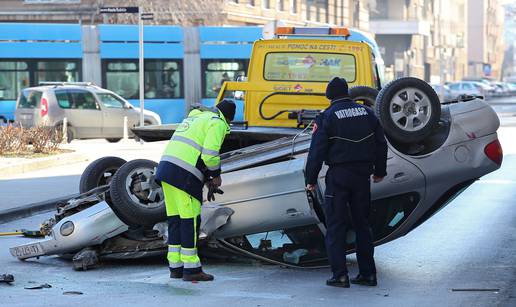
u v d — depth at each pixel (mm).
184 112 46812
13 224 18656
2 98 44438
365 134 11617
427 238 16078
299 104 17312
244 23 74750
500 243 15461
